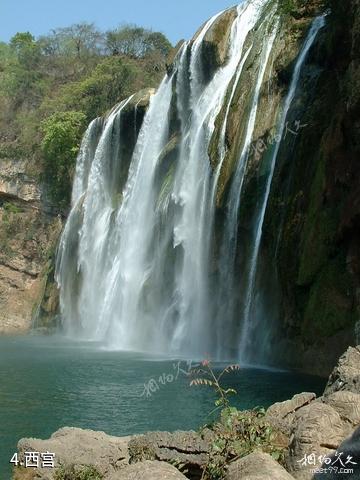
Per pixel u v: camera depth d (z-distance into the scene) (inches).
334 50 908.0
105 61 2178.9
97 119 1806.1
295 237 882.8
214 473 272.7
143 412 588.4
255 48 1158.3
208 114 1258.6
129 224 1466.5
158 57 2304.4
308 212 861.2
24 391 701.9
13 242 1974.7
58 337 1566.2
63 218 1950.1
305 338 833.5
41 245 1953.7
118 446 324.8
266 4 1243.2
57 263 1753.2
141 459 298.7
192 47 1391.5
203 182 1206.3
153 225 1350.9
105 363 967.0
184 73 1413.6
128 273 1411.2
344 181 780.6
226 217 1092.5
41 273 1937.7
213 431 302.0
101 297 1513.3
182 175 1274.6
